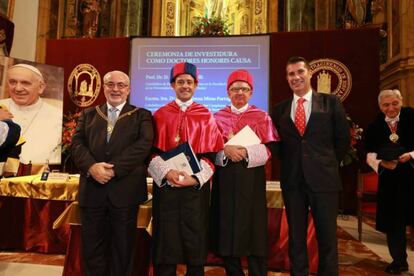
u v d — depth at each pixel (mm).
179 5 11188
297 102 2566
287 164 2529
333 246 2387
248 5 11023
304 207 2490
